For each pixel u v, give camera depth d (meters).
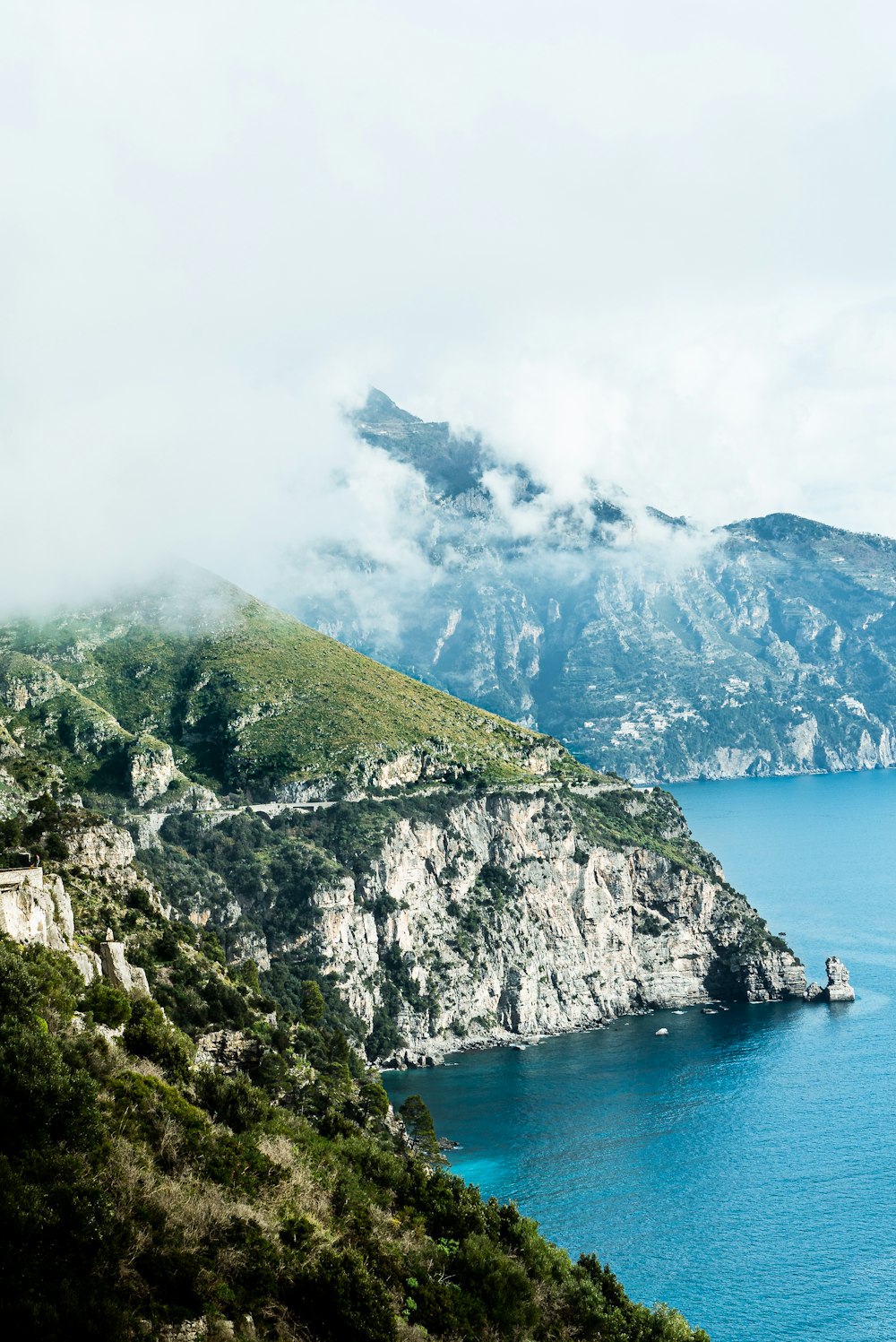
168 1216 85.69
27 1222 77.69
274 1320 85.06
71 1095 88.88
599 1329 111.75
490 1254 108.62
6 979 99.50
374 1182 117.19
